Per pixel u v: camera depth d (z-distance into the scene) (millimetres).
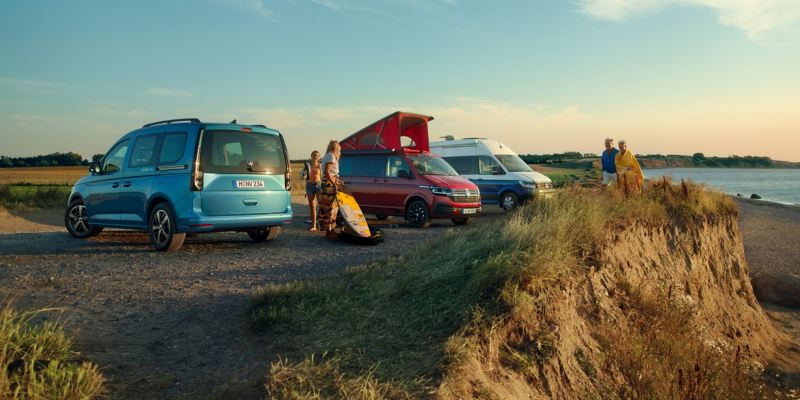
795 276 16094
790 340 11703
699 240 10867
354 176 14367
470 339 4230
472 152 18406
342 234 9867
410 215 13203
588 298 6195
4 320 3707
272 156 9227
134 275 6770
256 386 3510
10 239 9922
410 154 13867
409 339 4340
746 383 6270
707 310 9672
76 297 5617
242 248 9172
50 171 62625
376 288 5633
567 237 6910
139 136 9234
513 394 3975
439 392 3379
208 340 4488
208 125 8438
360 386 3410
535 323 5016
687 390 5379
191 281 6477
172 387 3568
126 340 4406
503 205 17406
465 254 6148
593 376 5133
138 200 8914
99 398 3303
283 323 4742
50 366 3271
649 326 6617
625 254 7785
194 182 8141
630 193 10805
